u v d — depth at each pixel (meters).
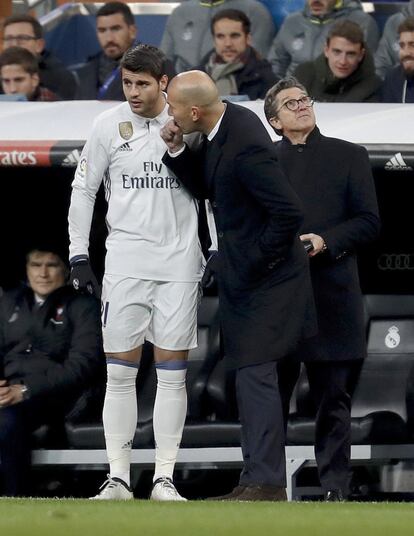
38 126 28.72
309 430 27.92
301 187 25.64
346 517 19.56
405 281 30.95
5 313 29.47
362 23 38.66
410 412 28.61
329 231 25.33
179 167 24.05
